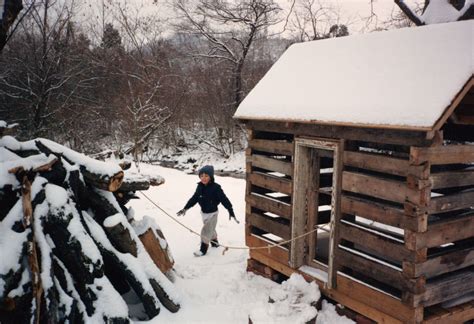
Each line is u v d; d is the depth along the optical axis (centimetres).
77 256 427
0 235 402
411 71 436
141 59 2294
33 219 421
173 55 2564
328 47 583
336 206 485
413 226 397
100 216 509
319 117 482
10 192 441
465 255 438
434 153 395
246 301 539
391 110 410
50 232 430
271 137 639
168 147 2206
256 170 633
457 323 445
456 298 462
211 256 704
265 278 612
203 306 518
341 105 469
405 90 420
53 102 1875
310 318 441
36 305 376
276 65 646
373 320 457
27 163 452
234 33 2261
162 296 486
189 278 607
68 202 445
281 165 571
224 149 2103
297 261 558
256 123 610
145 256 497
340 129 473
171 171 1562
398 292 460
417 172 391
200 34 2300
